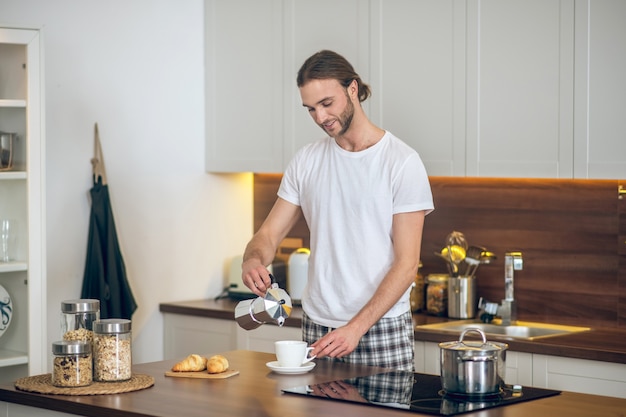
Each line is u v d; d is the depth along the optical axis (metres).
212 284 5.21
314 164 3.40
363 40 4.47
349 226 3.29
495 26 4.08
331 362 3.17
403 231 3.20
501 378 2.62
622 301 4.15
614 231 4.16
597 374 3.58
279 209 3.49
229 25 4.99
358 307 3.27
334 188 3.32
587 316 4.25
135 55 4.82
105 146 4.71
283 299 3.00
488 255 4.38
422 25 4.28
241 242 5.35
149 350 4.93
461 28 4.16
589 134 3.85
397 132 4.39
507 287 4.33
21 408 2.74
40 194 3.95
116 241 4.63
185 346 4.88
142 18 4.84
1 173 3.87
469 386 2.56
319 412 2.41
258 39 4.87
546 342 3.72
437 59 4.25
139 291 4.87
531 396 2.58
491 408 2.44
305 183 3.42
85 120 4.63
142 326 4.89
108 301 4.58
